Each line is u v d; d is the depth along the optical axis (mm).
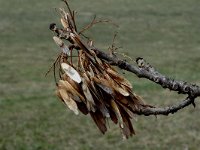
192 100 3016
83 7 52500
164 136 17922
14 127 19172
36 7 52594
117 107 2756
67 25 2777
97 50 2797
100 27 42938
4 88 25344
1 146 17219
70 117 20312
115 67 3076
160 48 36594
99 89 2730
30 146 17219
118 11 51031
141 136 17953
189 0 56906
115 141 17531
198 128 18688
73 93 2697
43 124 19531
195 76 27719
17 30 42562
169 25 44938
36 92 24453
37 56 33375
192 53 34688
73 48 2754
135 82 25578
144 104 2895
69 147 17156
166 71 29219
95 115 2760
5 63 31359
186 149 16750
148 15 49281
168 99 22875
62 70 2764
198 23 45750
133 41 38875
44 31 42062
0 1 56125
